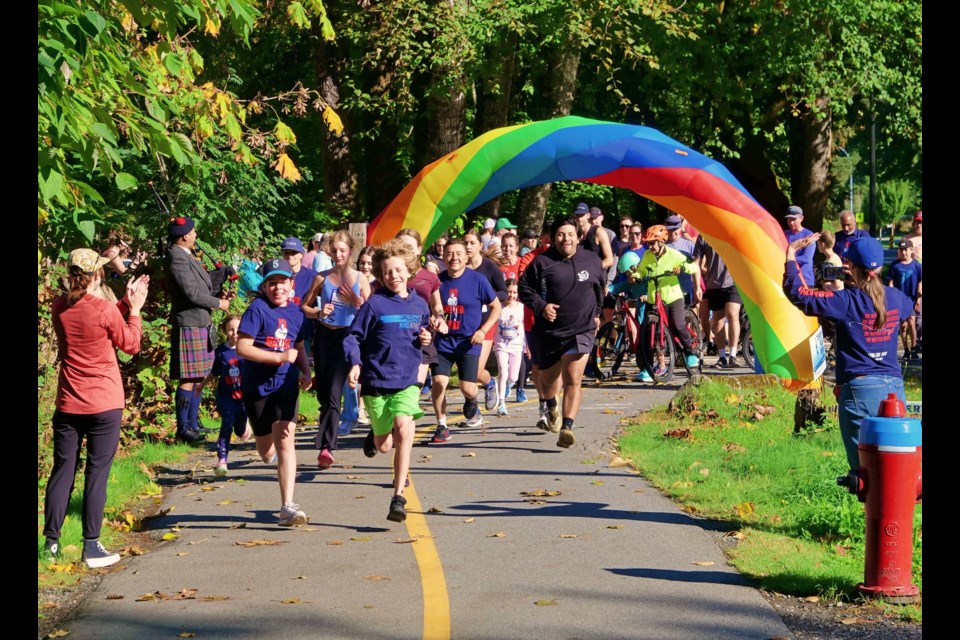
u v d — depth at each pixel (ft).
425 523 30.01
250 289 54.90
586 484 34.65
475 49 73.97
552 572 24.93
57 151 27.30
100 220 28.37
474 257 45.09
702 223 45.19
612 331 59.36
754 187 116.78
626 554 26.37
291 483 30.19
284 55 97.96
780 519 29.32
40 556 26.53
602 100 111.34
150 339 44.32
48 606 23.07
